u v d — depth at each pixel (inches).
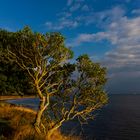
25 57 805.2
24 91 1368.1
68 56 824.9
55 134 953.5
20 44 807.7
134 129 3479.3
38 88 823.1
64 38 805.9
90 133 2952.8
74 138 1000.2
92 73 814.5
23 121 1023.0
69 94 847.1
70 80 847.1
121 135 3031.5
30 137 729.0
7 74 1307.8
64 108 844.0
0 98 2140.7
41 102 826.2
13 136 721.6
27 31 794.2
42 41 786.2
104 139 2701.8
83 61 825.5
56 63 824.9
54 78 876.0
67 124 3152.1
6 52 828.0
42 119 907.4
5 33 999.6
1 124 898.1
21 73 1213.7
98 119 4446.4
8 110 1286.9
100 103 839.1
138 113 5605.3
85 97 830.5
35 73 821.9
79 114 842.2
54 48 801.6
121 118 4714.6
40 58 807.7
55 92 862.5
